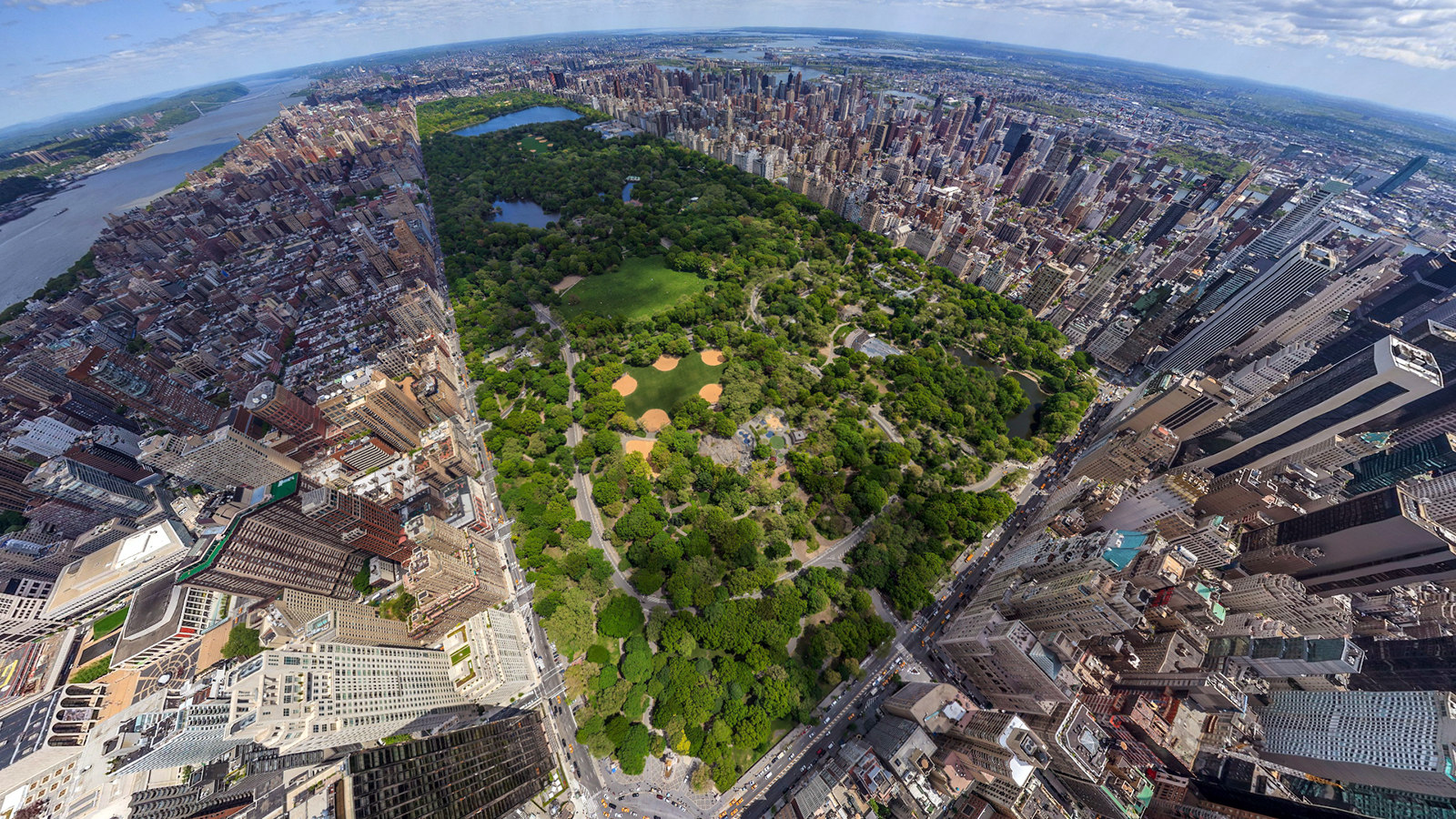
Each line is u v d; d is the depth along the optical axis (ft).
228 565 604.90
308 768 574.56
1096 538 612.70
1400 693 476.95
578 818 552.00
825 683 649.61
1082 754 501.15
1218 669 581.94
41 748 542.98
